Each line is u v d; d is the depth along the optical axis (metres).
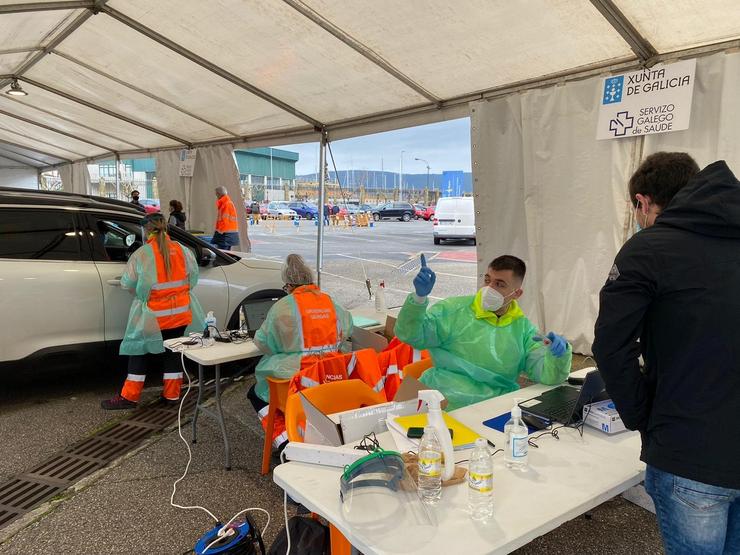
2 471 3.42
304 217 36.25
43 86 9.26
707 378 1.45
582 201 5.00
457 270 12.54
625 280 1.54
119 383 5.18
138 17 5.68
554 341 2.50
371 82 6.05
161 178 12.46
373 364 3.12
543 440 2.14
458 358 2.84
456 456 1.96
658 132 4.32
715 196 1.49
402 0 4.32
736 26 3.82
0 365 4.21
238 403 4.66
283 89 6.84
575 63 4.80
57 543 2.66
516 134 5.48
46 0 5.42
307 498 1.65
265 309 4.29
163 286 4.34
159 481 3.28
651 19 3.91
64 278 4.45
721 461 1.44
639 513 2.99
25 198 4.49
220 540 2.25
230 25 5.43
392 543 1.41
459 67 5.27
